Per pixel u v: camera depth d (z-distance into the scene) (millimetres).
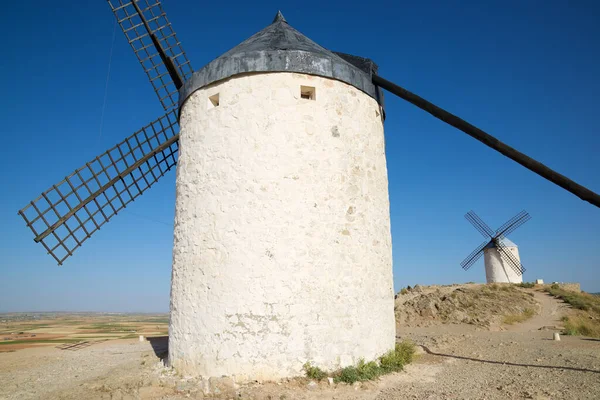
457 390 5914
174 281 7344
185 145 7758
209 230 6910
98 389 6203
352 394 5699
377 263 7406
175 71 11070
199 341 6641
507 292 21953
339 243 6879
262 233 6598
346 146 7277
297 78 7102
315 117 7070
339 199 7023
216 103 7578
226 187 6902
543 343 10727
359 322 6828
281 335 6309
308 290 6512
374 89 8164
